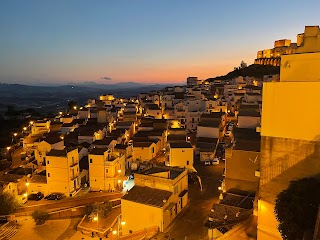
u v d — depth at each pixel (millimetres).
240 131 61875
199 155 77750
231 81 162875
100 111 104438
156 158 80125
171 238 43125
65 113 130000
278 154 25031
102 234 48438
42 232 50812
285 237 21719
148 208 46125
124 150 73875
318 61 25188
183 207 52594
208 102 112750
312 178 23562
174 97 130875
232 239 29094
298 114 23922
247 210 37625
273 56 175875
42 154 73812
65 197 62469
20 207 58125
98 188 64938
